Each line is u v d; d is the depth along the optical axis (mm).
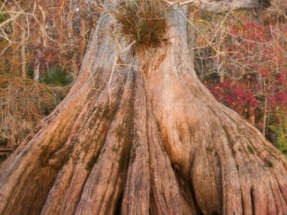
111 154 6410
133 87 7371
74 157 6445
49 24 9609
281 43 14719
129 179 6164
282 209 6594
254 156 6910
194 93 7832
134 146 6535
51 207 6055
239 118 7652
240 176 6629
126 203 5992
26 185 6473
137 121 6887
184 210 7141
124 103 7102
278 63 15867
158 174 6441
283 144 17219
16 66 13961
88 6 8859
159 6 7129
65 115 7223
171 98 7691
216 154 7000
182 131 7488
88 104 7320
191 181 7105
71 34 10070
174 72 7910
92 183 6082
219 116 7457
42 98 15055
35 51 13867
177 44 8180
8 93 14289
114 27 7129
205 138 7246
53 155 6715
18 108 15211
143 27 7125
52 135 6992
